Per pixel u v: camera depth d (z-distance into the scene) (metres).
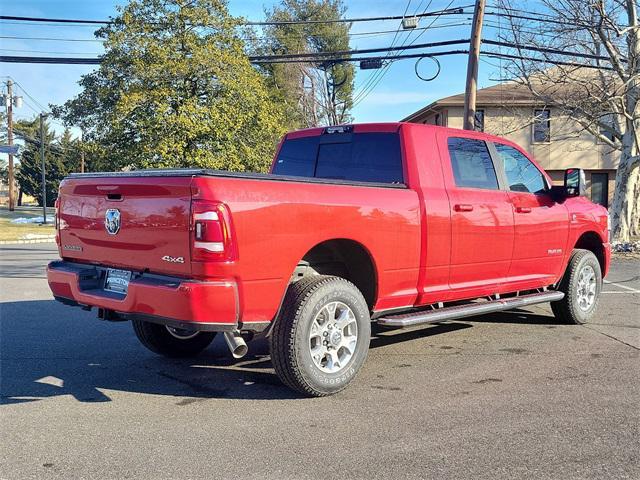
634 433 4.05
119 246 4.69
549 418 4.31
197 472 3.49
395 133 5.65
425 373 5.42
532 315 8.06
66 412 4.47
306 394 4.71
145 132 26.41
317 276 4.78
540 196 6.75
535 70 18.16
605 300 9.20
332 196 4.72
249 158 28.89
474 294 6.05
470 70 16.44
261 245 4.27
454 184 5.80
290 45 47.44
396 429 4.11
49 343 6.62
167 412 4.47
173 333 5.94
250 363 5.85
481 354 6.07
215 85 28.30
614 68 17.05
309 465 3.57
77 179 5.10
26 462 3.62
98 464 3.60
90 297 4.79
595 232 7.58
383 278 5.15
